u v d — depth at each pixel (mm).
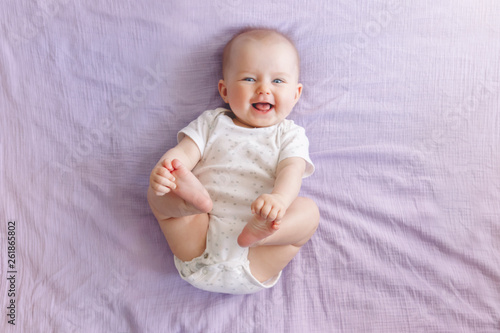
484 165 1442
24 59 1315
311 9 1401
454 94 1441
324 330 1332
